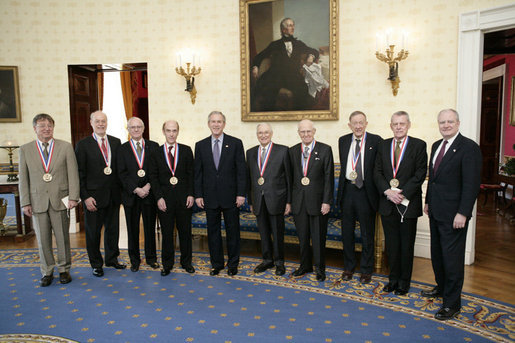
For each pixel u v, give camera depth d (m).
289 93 5.31
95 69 6.55
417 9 4.65
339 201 3.86
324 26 5.07
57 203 3.93
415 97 4.74
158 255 4.87
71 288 3.81
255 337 2.82
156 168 4.08
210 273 4.14
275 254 4.11
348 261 3.91
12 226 6.55
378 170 3.59
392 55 4.61
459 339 2.78
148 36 5.93
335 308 3.29
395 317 3.11
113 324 3.05
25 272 4.30
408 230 3.46
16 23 6.05
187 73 5.62
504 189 7.55
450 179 3.09
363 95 4.99
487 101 10.70
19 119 6.08
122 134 9.19
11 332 2.95
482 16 4.26
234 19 5.56
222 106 5.71
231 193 4.01
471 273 4.16
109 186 4.18
